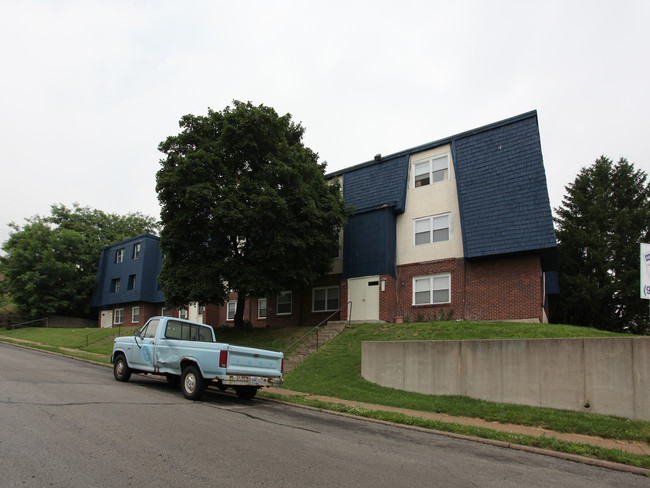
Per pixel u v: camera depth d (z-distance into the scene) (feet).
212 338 43.34
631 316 95.35
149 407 29.25
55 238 127.95
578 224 105.60
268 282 61.52
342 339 56.80
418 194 69.21
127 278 124.88
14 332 106.01
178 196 59.41
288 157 64.34
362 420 31.99
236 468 18.08
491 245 58.85
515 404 35.35
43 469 16.29
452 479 19.26
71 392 32.12
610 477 21.35
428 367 40.70
